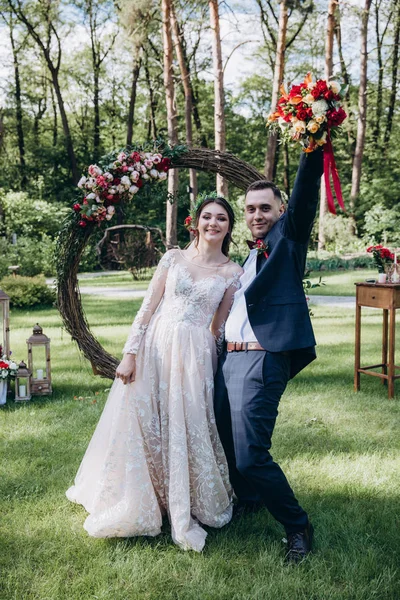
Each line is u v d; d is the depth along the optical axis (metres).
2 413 4.89
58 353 7.37
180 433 2.84
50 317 10.91
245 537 2.89
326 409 4.89
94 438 3.14
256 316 2.70
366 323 9.30
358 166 24.31
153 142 4.59
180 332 2.93
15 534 2.91
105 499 2.86
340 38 26.06
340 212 26.80
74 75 31.95
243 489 3.14
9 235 23.20
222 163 4.52
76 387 5.73
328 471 3.61
